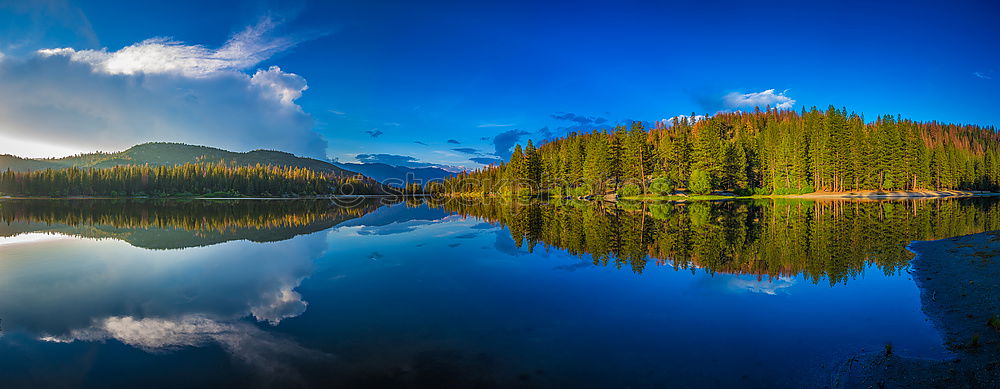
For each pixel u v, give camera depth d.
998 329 6.89
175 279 11.77
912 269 11.95
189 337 7.32
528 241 19.03
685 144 67.50
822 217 28.42
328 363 6.27
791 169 64.69
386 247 17.59
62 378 5.84
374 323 7.96
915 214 29.97
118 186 119.94
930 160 69.62
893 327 7.44
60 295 10.10
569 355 6.44
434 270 12.72
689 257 14.40
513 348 6.75
